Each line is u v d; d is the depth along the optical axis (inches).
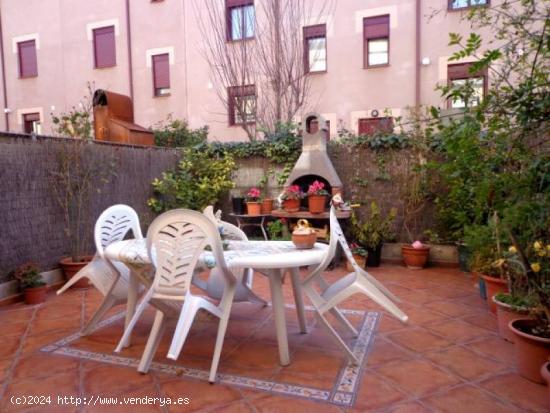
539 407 84.5
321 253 108.0
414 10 335.9
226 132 397.1
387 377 98.7
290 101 337.4
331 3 358.6
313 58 369.4
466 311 146.6
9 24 483.5
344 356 111.4
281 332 106.7
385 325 134.2
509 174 85.4
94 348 118.6
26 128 486.9
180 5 409.4
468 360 107.0
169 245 99.2
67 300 168.9
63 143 189.5
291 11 336.5
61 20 458.6
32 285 164.2
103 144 212.8
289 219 230.2
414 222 227.5
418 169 162.9
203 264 103.0
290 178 233.8
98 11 441.7
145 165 241.3
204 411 85.2
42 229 181.3
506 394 89.8
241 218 248.7
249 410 85.5
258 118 339.9
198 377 100.6
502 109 85.8
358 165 235.5
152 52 423.2
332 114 366.0
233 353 115.0
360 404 86.9
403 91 343.6
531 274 92.3
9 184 166.6
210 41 385.7
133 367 106.3
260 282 196.9
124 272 129.3
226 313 104.0
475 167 90.2
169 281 99.6
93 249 206.1
